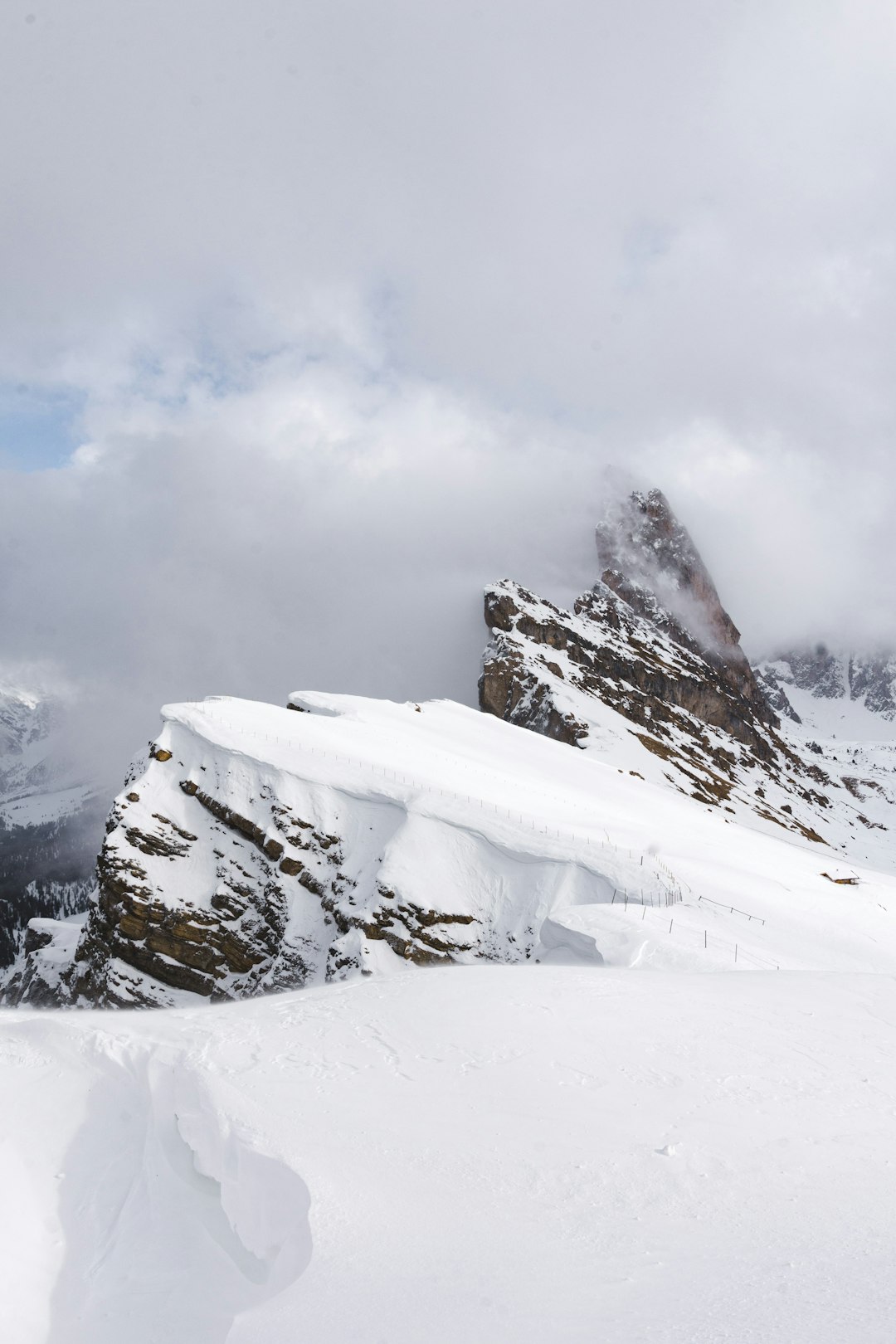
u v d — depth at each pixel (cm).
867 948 5525
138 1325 1038
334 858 6950
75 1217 1273
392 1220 1190
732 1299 900
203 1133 1441
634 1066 1842
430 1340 845
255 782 7406
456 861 6488
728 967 4319
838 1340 766
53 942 10712
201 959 6850
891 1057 1952
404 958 6000
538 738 12725
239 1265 1141
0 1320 1045
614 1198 1266
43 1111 1555
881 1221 1148
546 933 5119
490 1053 1905
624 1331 831
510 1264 1048
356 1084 1712
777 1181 1317
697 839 8400
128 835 7275
